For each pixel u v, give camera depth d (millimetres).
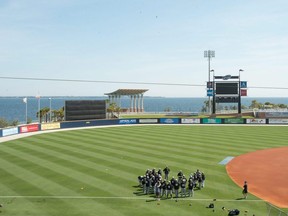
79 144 57906
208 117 112812
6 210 25953
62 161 43656
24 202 27844
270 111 121125
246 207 27141
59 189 31422
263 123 100188
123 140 62969
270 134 73875
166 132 76938
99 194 29969
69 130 81750
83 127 89625
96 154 48500
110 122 97188
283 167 42469
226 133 75062
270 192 31859
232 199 29188
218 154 49656
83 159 44906
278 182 35500
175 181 29750
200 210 26125
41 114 110938
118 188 31812
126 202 27891
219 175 37812
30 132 76812
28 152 50125
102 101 97125
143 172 38000
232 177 37156
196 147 55250
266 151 52938
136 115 126812
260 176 37969
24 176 36094
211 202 28141
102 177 35719
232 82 111688
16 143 59281
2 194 29953
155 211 25781
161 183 29891
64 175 36500
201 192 31078
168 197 29281
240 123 101000
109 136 69250
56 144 58000
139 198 28938
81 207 26656
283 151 53031
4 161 43688
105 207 26672
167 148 53875
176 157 46750
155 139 64375
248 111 131000
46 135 71188
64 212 25531
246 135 71750
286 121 99375
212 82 113812
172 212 25594
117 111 125750
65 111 89688
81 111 92312
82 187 32031
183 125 96250
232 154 49969
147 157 46500
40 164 41812
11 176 36094
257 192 31781
